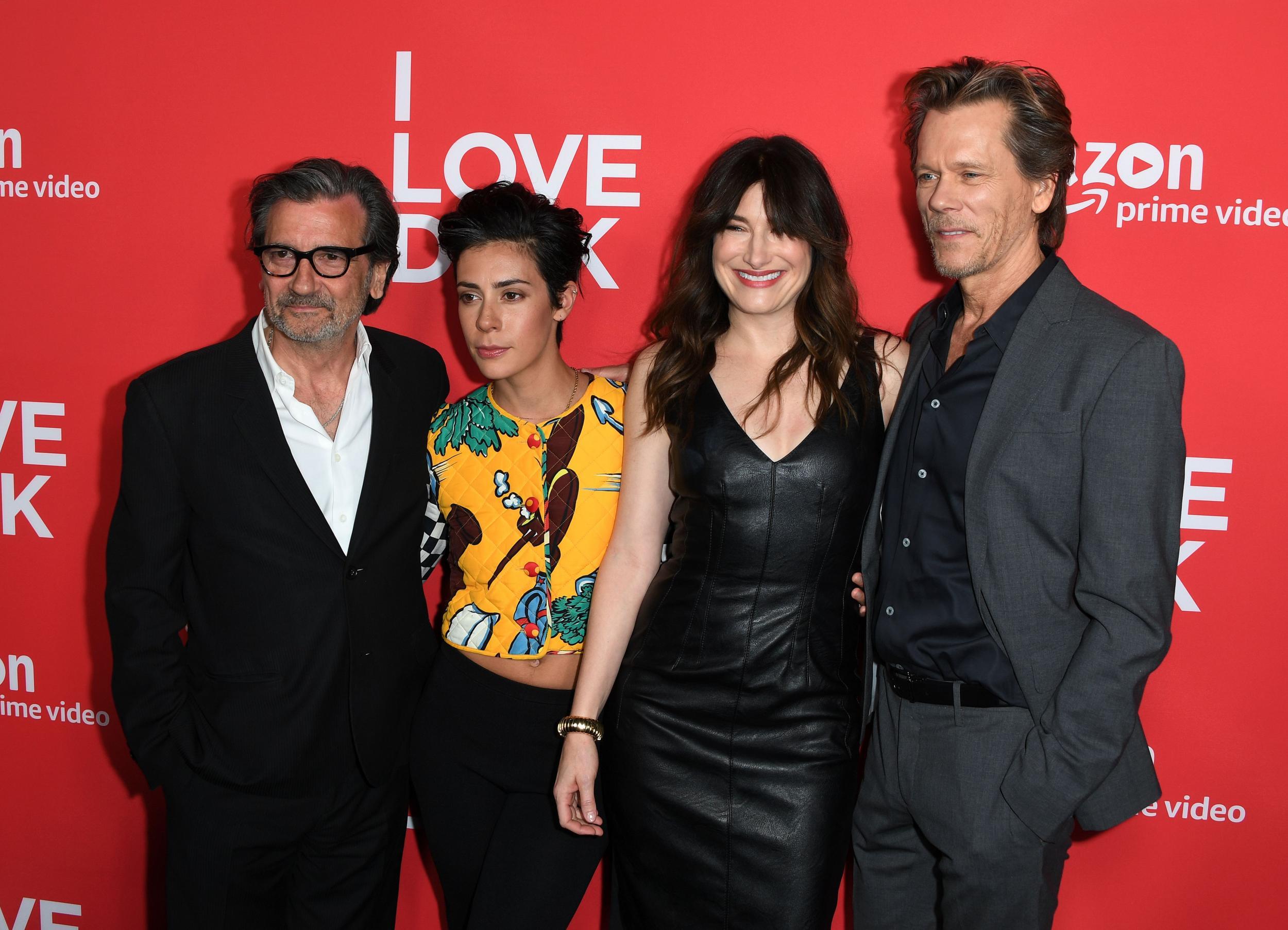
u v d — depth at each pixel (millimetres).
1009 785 1456
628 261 2031
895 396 1680
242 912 1677
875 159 1936
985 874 1507
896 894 1735
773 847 1626
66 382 2197
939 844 1567
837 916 2154
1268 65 1802
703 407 1638
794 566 1608
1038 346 1459
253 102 2076
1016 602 1456
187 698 1654
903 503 1596
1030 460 1431
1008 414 1452
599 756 1744
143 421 1570
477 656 1724
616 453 1722
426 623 1816
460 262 1629
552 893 1705
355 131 2061
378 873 1796
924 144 1523
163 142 2107
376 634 1667
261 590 1591
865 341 1679
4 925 2359
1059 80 1861
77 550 2240
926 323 1725
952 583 1524
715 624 1632
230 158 2094
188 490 1580
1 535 2262
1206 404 1889
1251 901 1976
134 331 2164
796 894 1623
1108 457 1374
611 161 2004
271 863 1683
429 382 1794
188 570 1662
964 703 1517
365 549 1629
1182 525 1916
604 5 1964
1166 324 1888
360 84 2047
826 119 1936
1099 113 1858
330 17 2039
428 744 1750
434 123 2039
